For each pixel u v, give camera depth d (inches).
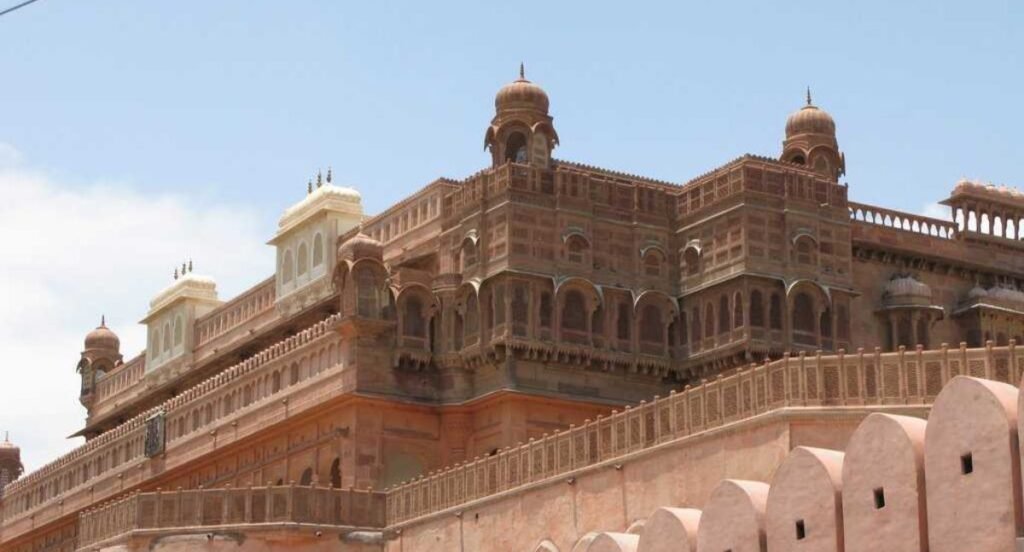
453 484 1977.1
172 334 3326.8
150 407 3400.6
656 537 1487.5
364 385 2332.7
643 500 1673.2
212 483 2755.9
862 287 2522.1
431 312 2400.3
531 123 2428.6
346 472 2332.7
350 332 2347.4
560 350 2333.9
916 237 2586.1
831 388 1528.1
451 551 1950.1
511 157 2450.8
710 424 1619.1
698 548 1438.2
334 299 2691.9
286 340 2551.7
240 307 3117.6
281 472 2534.5
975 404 1223.5
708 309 2394.2
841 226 2443.4
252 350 3024.1
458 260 2423.7
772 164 2407.7
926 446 1254.3
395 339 2367.1
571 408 2341.3
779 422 1534.2
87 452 3213.6
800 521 1347.2
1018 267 2691.9
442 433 2373.3
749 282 2345.0
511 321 2317.9
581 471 1756.9
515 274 2327.8
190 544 2081.7
